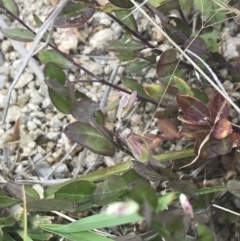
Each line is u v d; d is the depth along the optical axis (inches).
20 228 9.2
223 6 8.8
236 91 10.2
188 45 8.9
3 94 11.0
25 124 10.8
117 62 11.0
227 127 8.2
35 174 10.3
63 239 9.5
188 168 9.6
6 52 11.4
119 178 8.2
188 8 10.2
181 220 5.7
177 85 8.9
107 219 7.1
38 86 11.0
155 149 10.2
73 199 8.4
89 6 8.1
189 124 8.4
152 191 5.0
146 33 11.1
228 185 7.9
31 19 11.6
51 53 10.0
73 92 9.4
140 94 10.0
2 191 9.2
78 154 10.4
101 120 9.5
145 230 9.7
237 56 10.4
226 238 9.3
